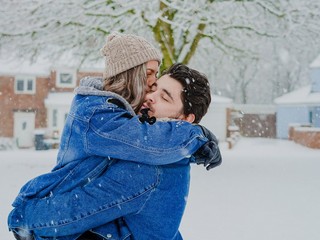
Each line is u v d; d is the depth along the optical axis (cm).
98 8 1492
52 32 1519
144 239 168
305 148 2967
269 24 1563
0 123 3669
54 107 3694
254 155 1970
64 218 162
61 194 167
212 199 752
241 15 1462
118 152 163
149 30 1612
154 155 163
